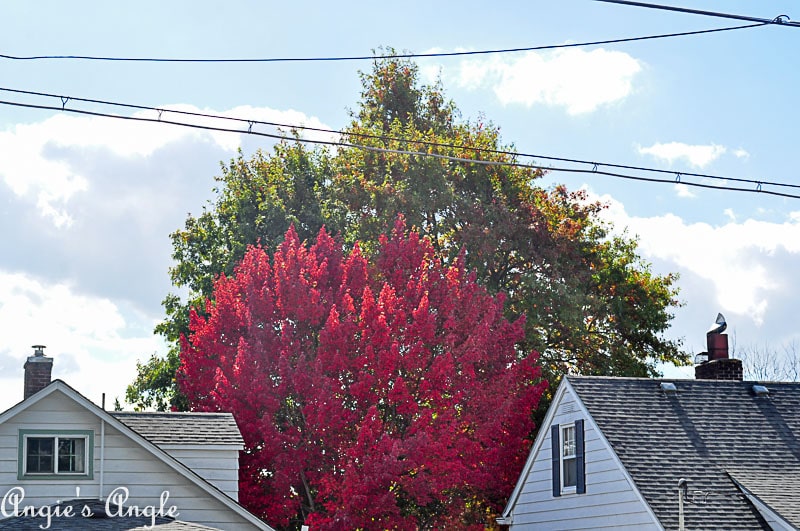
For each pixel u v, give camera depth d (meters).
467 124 55.44
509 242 48.38
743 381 32.28
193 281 55.22
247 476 35.69
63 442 27.88
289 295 37.97
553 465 31.81
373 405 34.53
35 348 31.91
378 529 34.34
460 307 38.81
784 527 25.58
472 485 36.41
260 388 35.72
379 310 37.06
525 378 39.12
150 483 28.09
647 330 51.47
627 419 29.72
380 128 57.53
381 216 49.31
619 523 28.17
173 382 52.25
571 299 46.31
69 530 25.03
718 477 27.80
